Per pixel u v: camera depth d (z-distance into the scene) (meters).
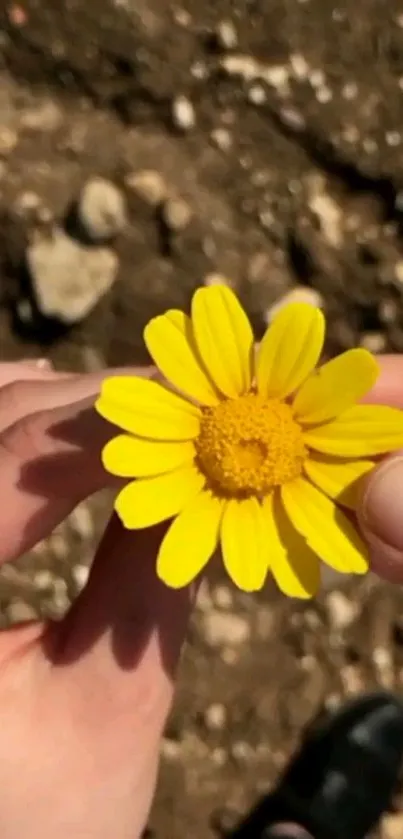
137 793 0.19
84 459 0.18
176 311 0.15
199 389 0.15
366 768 0.30
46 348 0.30
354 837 0.31
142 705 0.19
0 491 0.19
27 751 0.18
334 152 0.30
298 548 0.15
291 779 0.30
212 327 0.15
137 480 0.15
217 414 0.15
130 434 0.15
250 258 0.30
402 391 0.20
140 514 0.14
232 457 0.15
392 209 0.30
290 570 0.15
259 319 0.30
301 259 0.30
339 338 0.30
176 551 0.15
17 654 0.19
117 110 0.30
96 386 0.21
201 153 0.30
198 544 0.15
